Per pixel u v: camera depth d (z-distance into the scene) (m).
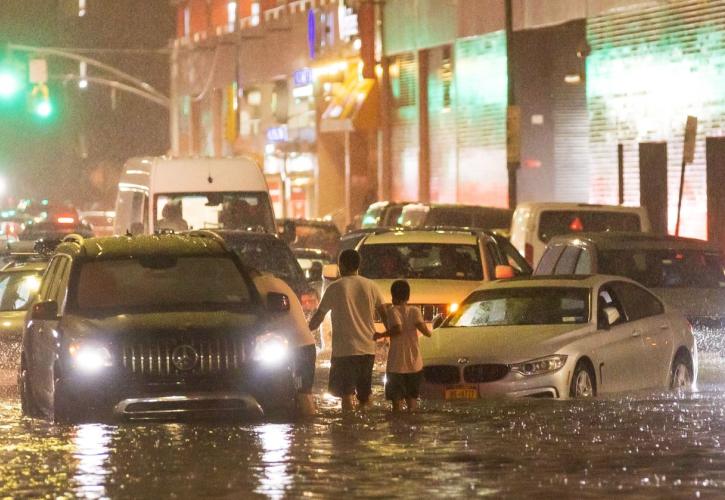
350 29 153.75
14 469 28.70
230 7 198.38
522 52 120.81
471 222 89.12
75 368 35.03
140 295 37.50
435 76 138.12
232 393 35.19
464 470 28.09
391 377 39.62
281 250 57.31
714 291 56.19
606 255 57.09
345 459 29.59
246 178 74.44
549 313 44.72
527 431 33.88
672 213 99.88
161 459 29.80
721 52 94.00
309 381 38.00
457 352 41.81
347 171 158.12
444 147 135.88
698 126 96.44
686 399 40.78
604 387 42.66
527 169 121.44
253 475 27.62
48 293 41.03
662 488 25.81
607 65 107.00
